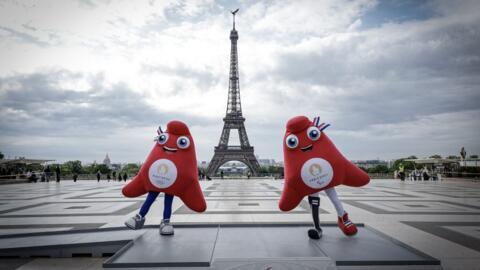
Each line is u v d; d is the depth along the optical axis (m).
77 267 6.21
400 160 87.62
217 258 5.59
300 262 5.49
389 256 5.90
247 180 48.16
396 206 14.81
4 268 6.15
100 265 6.33
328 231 8.18
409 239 8.34
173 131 7.95
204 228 8.55
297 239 7.33
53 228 9.88
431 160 49.47
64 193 22.70
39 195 21.03
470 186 31.14
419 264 5.45
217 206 14.87
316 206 7.49
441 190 25.30
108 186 31.80
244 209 13.87
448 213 12.66
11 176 43.84
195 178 7.93
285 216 12.01
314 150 7.38
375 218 11.51
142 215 7.84
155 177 7.66
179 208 14.30
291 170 7.41
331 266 5.33
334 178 7.34
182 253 6.15
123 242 6.94
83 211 13.34
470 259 6.64
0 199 18.36
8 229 9.74
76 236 7.62
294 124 7.45
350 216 11.93
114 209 13.95
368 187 29.42
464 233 9.05
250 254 6.12
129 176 56.41
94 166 97.62
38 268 6.16
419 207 14.45
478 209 13.85
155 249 6.44
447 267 6.16
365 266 5.49
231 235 7.73
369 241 7.11
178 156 7.82
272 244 6.88
